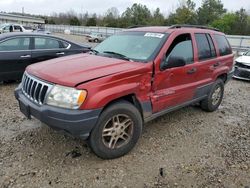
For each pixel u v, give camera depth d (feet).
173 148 13.03
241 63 31.96
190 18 195.83
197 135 14.70
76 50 25.81
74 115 9.98
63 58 13.43
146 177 10.66
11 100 19.07
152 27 15.43
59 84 10.32
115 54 13.70
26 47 22.91
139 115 12.15
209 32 17.31
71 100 10.08
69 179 10.27
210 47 16.98
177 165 11.59
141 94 12.07
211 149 13.20
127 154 12.20
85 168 10.98
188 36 15.14
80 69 11.21
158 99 12.95
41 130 14.07
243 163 12.05
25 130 14.07
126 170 11.03
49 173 10.53
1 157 11.43
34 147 12.34
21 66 22.70
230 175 11.10
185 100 15.12
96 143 11.01
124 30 16.25
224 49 18.69
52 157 11.60
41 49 23.73
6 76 22.16
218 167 11.62
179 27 15.15
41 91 10.74
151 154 12.35
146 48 13.34
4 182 9.89
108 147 11.41
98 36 109.81
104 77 10.66
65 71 11.06
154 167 11.35
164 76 13.01
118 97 11.05
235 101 22.44
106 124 11.10
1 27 86.74
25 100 11.59
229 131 15.60
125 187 10.02
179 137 14.26
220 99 18.98
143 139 13.75
